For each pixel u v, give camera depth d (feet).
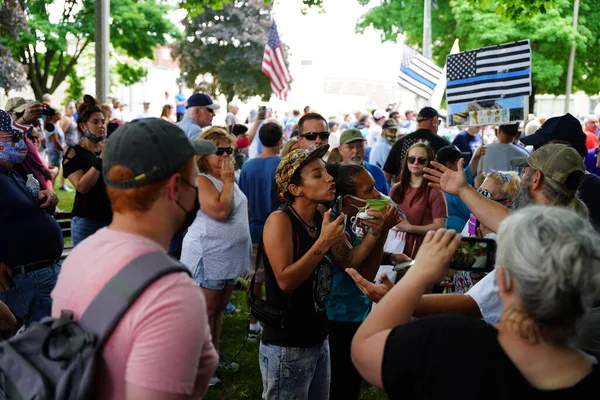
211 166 14.89
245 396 15.42
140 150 5.54
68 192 44.11
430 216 16.85
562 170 8.50
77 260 5.65
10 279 12.04
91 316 5.24
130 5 90.43
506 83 21.35
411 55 38.22
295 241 9.93
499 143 24.13
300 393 10.11
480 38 76.74
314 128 18.22
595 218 11.58
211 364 5.76
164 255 5.50
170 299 5.20
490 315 7.51
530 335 4.95
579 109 137.49
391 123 30.09
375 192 11.98
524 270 4.86
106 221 16.62
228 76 134.21
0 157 12.09
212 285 15.02
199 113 22.12
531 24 75.46
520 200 8.89
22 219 12.08
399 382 5.11
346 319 11.60
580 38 76.28
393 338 5.25
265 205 19.49
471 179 22.33
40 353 5.38
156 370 5.03
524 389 4.82
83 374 5.04
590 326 6.80
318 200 9.95
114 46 94.43
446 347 5.02
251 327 19.21
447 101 22.63
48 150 45.09
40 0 84.58
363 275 11.62
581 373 4.91
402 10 84.43
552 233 4.93
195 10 37.40
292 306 9.85
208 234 14.76
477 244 6.01
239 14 132.57
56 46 85.56
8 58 72.43
